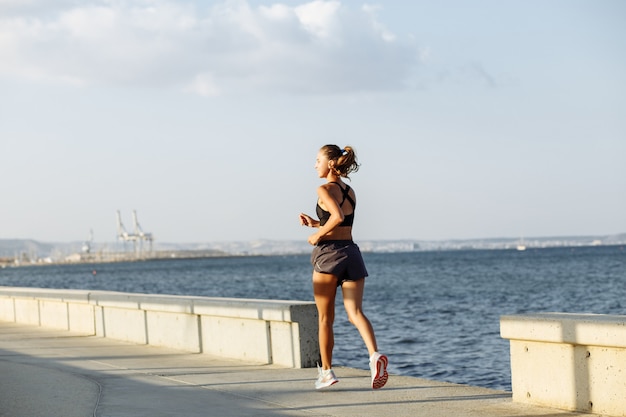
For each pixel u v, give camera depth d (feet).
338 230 22.53
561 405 20.33
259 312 30.48
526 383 21.30
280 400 22.93
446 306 114.21
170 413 21.06
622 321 18.67
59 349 37.29
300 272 389.19
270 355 30.66
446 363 51.78
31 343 40.45
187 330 35.45
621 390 18.81
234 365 30.60
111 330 42.14
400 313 100.89
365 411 21.07
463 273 276.00
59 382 26.37
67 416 20.71
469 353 56.80
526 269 297.74
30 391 24.66
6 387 25.46
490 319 88.28
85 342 40.42
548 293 145.48
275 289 208.64
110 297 41.47
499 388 41.88
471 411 20.61
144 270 574.15
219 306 32.76
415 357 55.16
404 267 387.96
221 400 22.99
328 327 23.47
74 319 46.52
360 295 22.58
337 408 21.58
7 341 41.78
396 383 25.53
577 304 117.08
